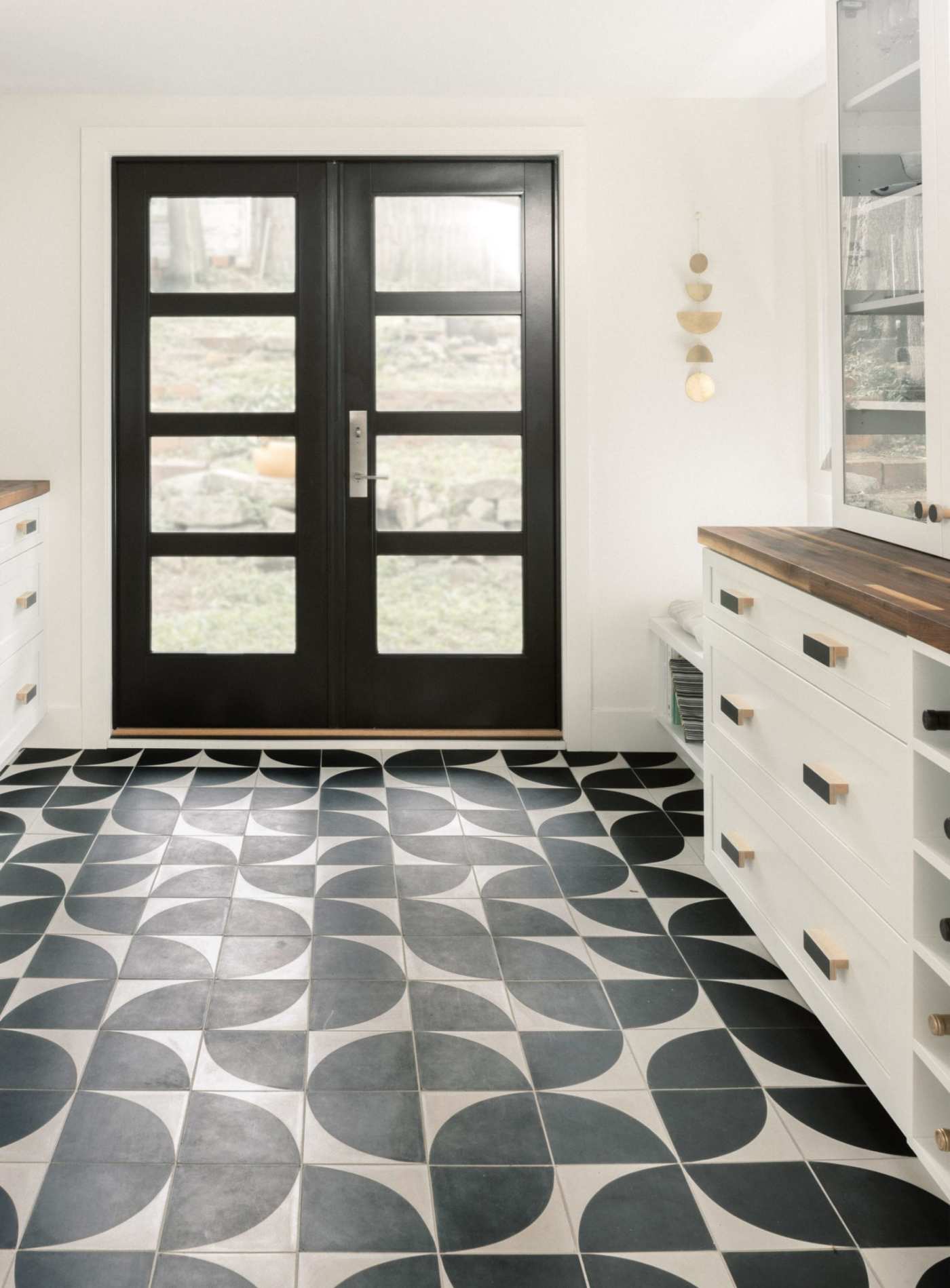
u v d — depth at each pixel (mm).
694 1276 1791
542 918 3080
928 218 2420
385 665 4637
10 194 4297
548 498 4578
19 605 4105
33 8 3465
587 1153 2096
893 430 2660
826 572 2250
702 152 4367
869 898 2064
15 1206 1930
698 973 2785
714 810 3094
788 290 4434
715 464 4496
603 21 3580
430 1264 1810
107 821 3756
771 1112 2230
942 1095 1912
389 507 4578
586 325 4406
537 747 4605
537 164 4430
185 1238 1859
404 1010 2598
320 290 4453
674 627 4281
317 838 3641
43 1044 2426
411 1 3414
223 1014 2562
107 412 4395
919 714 1855
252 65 3957
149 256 4430
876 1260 1834
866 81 2738
